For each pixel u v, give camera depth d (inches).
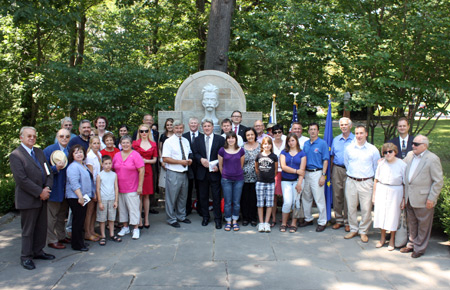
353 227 230.5
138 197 229.3
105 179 218.8
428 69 331.9
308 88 385.1
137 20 460.8
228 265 186.4
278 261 191.8
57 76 371.6
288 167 237.5
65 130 210.1
